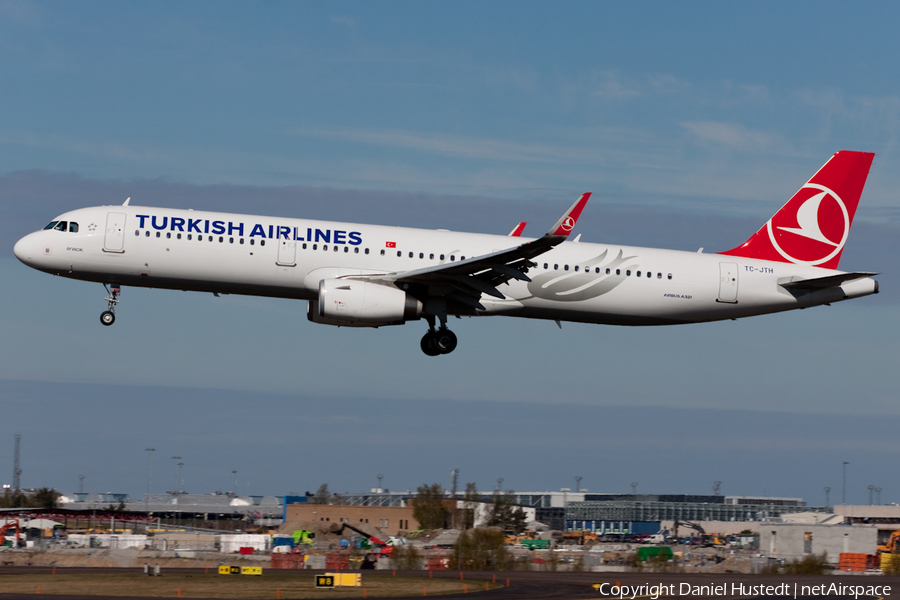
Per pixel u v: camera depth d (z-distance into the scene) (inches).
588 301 4945.9
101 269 4517.7
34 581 3865.7
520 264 4547.2
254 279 4598.9
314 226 4690.0
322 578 3814.0
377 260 4680.1
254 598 3378.4
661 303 5022.1
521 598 3457.2
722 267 5128.0
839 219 5378.9
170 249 4522.6
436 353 4891.7
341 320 4549.7
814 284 5118.1
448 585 4013.3
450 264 4451.3
